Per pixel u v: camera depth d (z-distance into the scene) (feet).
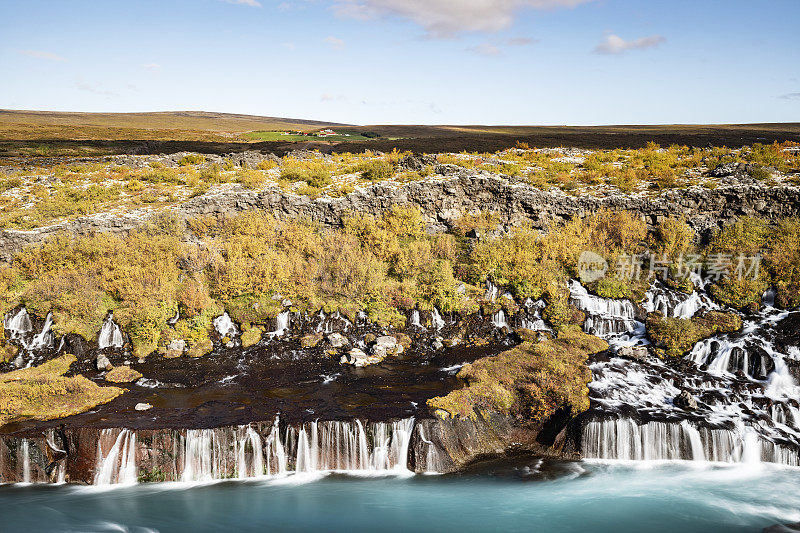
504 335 104.99
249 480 72.02
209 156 179.42
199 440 71.26
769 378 85.51
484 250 117.29
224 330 104.12
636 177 142.31
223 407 79.41
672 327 97.81
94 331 99.09
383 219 126.62
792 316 98.43
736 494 67.21
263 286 108.06
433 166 138.41
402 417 75.20
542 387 83.35
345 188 129.90
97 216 119.65
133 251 112.88
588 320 105.40
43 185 143.33
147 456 71.15
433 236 125.08
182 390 85.97
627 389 84.38
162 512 65.10
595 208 125.90
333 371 93.20
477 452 76.48
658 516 63.21
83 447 70.90
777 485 68.90
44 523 62.64
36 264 108.88
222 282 107.76
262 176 141.08
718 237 116.06
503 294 111.55
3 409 75.72
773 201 118.93
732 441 73.97
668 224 119.44
